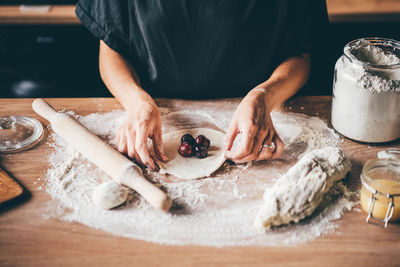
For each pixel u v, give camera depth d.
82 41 3.43
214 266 1.14
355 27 3.15
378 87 1.41
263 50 1.90
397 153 1.49
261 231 1.24
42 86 3.62
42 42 3.42
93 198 1.34
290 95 1.81
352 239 1.21
